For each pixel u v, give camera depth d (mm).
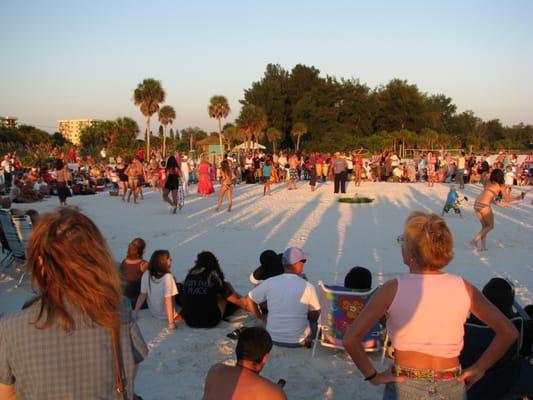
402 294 2633
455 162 31531
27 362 2008
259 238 12648
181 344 5945
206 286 6438
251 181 32125
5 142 66062
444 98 96938
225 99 50812
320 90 73312
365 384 4938
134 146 69062
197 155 57281
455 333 2617
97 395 2100
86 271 2059
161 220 15789
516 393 3867
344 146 65750
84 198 23219
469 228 14062
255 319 6746
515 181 30125
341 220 15539
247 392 3184
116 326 2143
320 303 5703
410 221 2777
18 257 9250
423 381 2580
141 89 48125
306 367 5324
